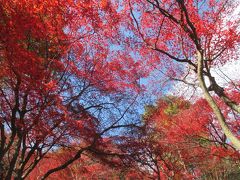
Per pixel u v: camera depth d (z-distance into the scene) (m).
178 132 17.92
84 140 14.34
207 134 18.14
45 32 10.78
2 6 9.59
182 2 9.49
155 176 19.59
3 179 11.87
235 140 8.08
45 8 10.49
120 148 15.16
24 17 9.89
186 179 19.92
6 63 10.16
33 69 10.19
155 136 17.66
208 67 9.91
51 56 12.14
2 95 11.08
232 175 22.36
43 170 19.81
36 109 11.21
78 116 13.52
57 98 11.18
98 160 15.73
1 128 11.13
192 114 18.02
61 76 12.84
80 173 21.08
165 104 17.59
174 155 19.98
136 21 11.54
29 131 11.72
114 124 14.98
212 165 21.33
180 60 10.16
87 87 13.77
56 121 11.77
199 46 9.29
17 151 11.52
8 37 9.61
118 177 20.94
